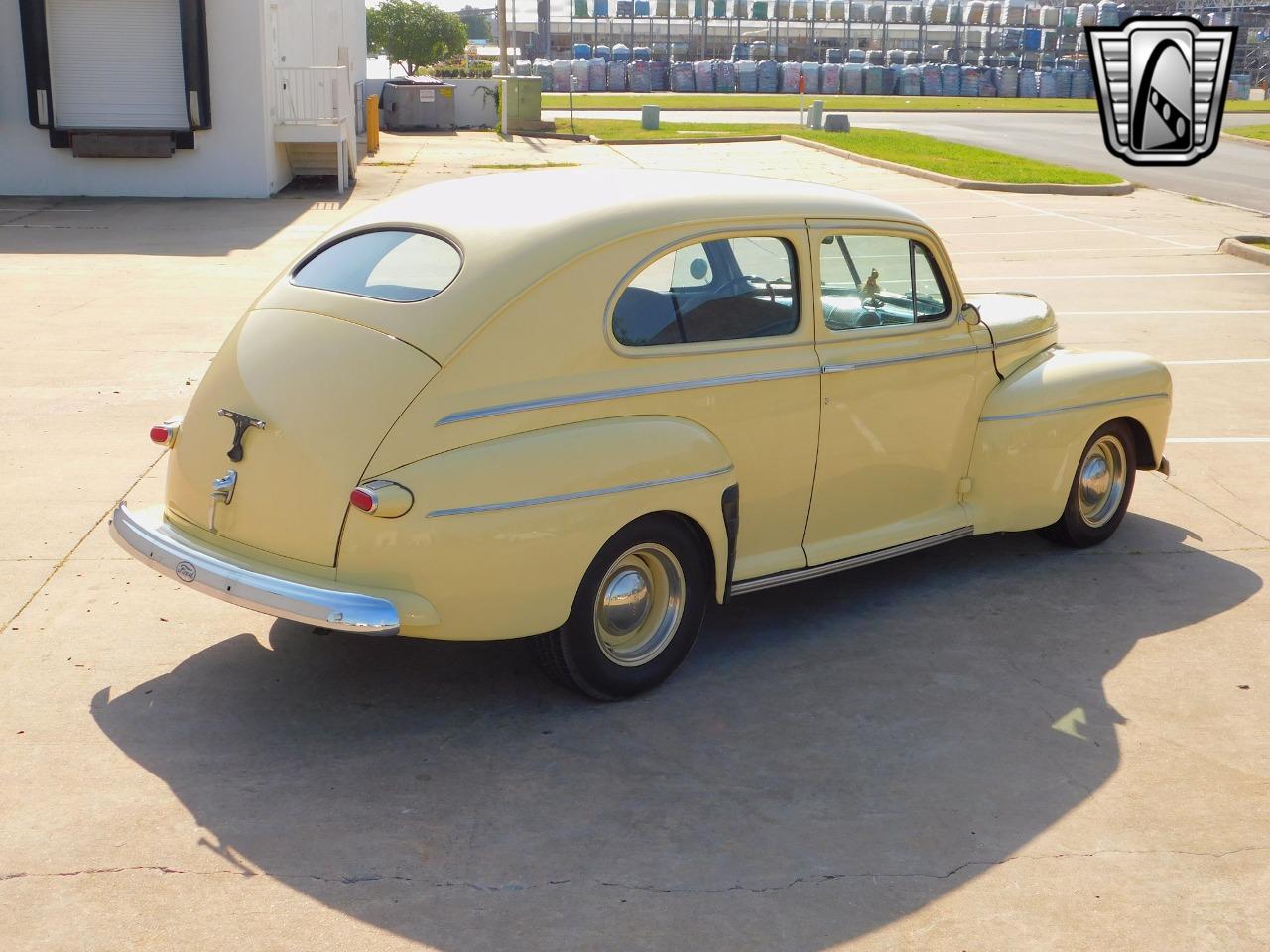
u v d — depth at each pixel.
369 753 3.97
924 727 4.25
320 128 21.36
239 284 12.62
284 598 3.69
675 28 70.69
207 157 20.58
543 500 3.84
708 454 4.27
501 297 3.89
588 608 4.11
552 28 70.19
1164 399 6.03
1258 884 3.41
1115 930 3.20
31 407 7.91
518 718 4.23
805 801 3.76
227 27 20.11
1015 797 3.82
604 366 4.09
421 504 3.68
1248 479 7.17
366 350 3.90
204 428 4.14
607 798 3.74
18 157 20.36
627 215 4.21
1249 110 50.38
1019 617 5.21
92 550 5.62
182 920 3.11
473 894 3.26
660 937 3.11
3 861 3.33
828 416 4.76
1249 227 18.33
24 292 11.82
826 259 4.75
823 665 4.71
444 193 4.53
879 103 53.59
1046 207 20.55
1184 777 3.96
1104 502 6.10
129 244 15.30
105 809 3.60
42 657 4.57
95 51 20.02
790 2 70.25
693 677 4.59
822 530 4.93
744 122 40.81
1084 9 69.31
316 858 3.40
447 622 3.79
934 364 5.15
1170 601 5.42
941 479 5.37
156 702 4.27
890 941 3.13
